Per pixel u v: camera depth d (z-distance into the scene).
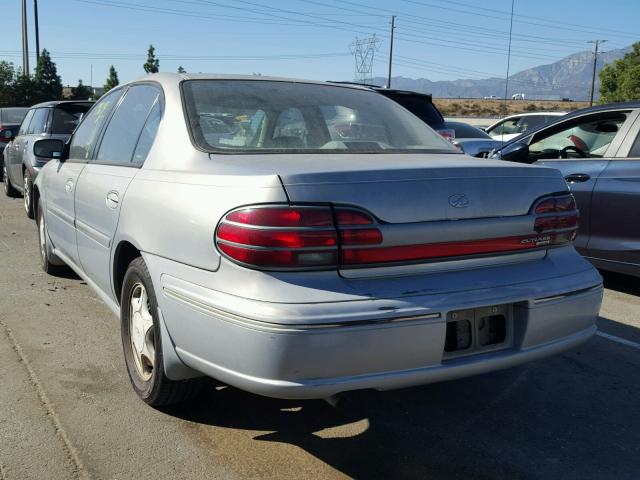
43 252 5.91
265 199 2.46
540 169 3.04
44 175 5.50
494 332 2.79
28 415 3.21
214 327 2.53
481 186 2.79
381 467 2.88
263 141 3.19
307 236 2.43
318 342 2.36
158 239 2.93
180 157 3.06
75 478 2.70
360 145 3.38
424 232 2.61
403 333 2.49
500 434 3.22
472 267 2.76
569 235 3.08
